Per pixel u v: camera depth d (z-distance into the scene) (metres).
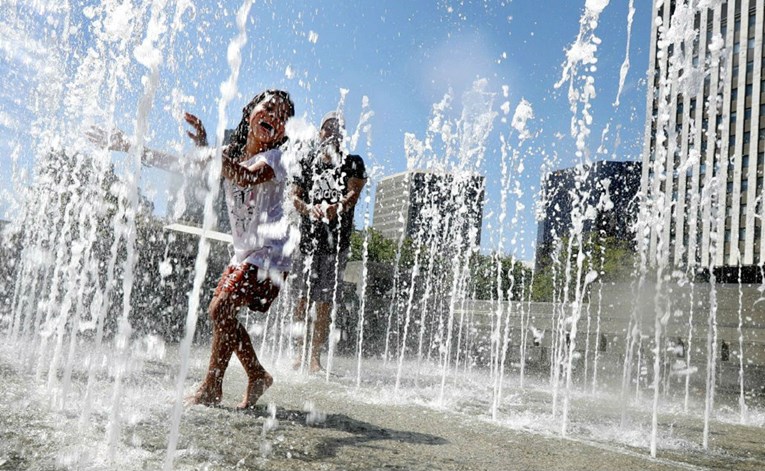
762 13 38.50
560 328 8.30
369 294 7.22
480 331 8.96
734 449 2.32
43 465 1.26
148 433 1.62
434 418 2.43
